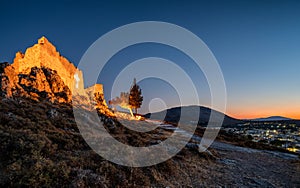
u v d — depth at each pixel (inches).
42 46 1926.7
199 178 473.7
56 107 1226.6
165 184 391.9
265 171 629.9
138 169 412.2
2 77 1177.4
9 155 327.6
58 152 426.6
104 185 298.0
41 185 254.7
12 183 242.8
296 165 770.8
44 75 1745.8
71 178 288.2
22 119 624.4
